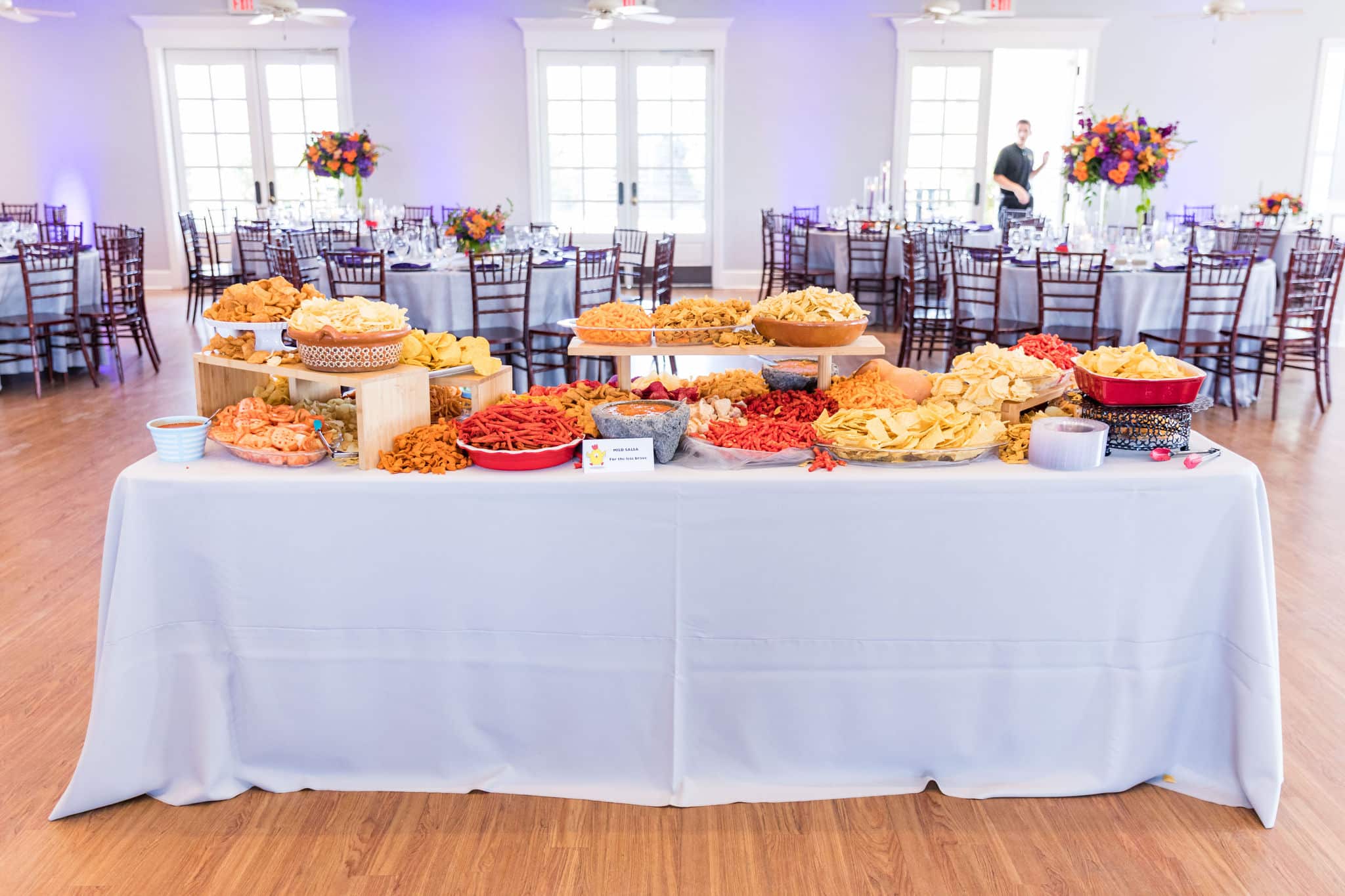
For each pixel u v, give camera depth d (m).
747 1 9.59
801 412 2.23
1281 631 2.75
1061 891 1.79
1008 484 1.92
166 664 2.00
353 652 2.01
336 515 1.93
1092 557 1.96
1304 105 9.79
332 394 2.36
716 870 1.84
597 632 1.99
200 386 2.22
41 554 3.30
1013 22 9.59
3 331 5.77
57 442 4.66
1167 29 9.68
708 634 1.99
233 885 1.80
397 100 9.78
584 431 2.07
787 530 1.94
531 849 1.90
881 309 7.85
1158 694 2.03
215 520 1.94
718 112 9.80
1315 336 5.26
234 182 9.98
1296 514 3.68
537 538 1.94
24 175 9.88
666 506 1.92
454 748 2.06
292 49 9.68
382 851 1.89
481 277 5.38
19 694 2.43
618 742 2.05
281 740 2.06
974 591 1.97
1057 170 12.27
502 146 9.88
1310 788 2.07
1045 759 2.07
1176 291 5.29
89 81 9.73
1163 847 1.90
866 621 1.99
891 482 1.92
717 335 2.32
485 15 9.60
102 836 1.93
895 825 1.97
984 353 2.27
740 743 2.06
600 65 9.73
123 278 6.41
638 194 10.04
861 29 9.64
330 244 6.65
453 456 1.97
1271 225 8.09
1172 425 2.02
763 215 9.25
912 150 9.88
